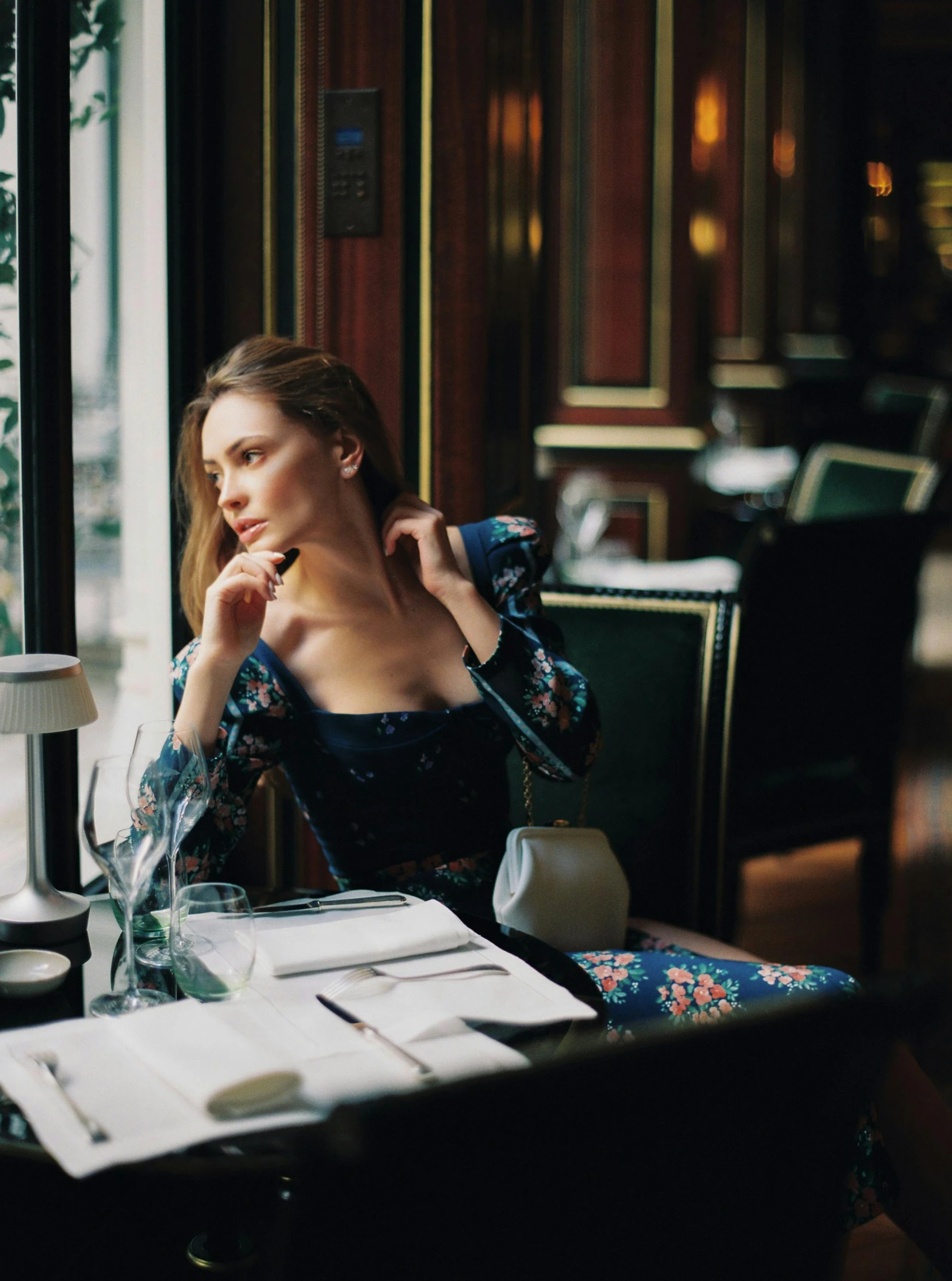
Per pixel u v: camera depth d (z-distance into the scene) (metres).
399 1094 0.79
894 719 3.20
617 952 1.90
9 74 2.06
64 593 2.19
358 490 1.99
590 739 2.01
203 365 2.62
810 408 10.73
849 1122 0.94
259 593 1.83
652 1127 0.85
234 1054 1.22
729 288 8.59
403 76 2.72
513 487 3.45
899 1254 2.28
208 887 1.44
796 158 10.35
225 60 2.61
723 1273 0.94
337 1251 0.85
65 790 2.27
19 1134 1.17
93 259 2.42
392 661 1.99
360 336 2.81
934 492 4.59
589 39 5.49
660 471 5.73
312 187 2.75
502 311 3.25
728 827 2.41
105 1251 1.77
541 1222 0.85
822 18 11.06
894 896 3.78
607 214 5.61
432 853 1.98
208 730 1.85
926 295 15.18
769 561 2.83
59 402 2.14
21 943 1.66
